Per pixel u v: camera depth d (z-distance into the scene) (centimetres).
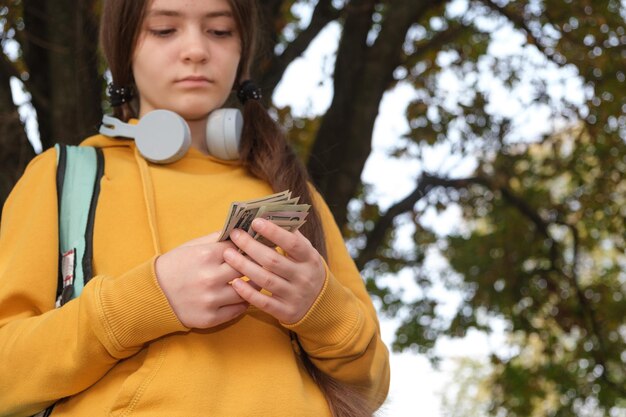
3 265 241
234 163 275
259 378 229
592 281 1162
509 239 1090
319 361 241
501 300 1082
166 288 218
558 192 1089
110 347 218
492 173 962
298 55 719
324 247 262
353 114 691
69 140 553
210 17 268
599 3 838
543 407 1176
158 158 260
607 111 865
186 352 227
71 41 560
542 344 1152
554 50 813
